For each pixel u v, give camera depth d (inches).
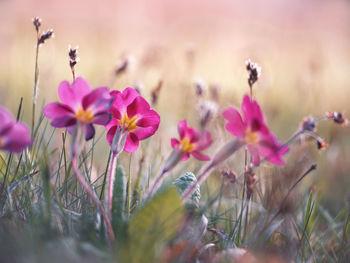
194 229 15.2
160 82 19.7
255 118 14.7
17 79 36.3
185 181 16.0
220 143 20.5
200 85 20.4
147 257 14.1
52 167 17.4
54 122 14.6
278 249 16.4
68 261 13.9
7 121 14.1
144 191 17.4
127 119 15.4
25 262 13.8
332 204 20.6
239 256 15.0
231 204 18.4
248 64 16.1
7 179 16.1
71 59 16.1
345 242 16.6
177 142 15.4
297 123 29.9
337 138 22.9
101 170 20.5
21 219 15.2
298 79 32.9
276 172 17.8
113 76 21.5
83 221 15.0
